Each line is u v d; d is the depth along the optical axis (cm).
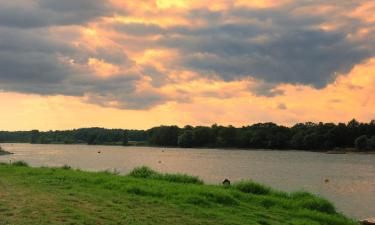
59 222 1138
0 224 1084
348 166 8456
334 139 15925
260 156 12331
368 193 4347
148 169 2488
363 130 15925
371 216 2981
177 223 1286
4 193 1525
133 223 1214
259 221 1458
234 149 17888
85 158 10444
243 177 5966
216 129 19275
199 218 1385
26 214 1201
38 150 15862
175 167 7712
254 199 1873
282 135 17138
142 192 1723
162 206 1504
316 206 1872
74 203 1402
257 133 17775
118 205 1441
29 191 1594
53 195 1527
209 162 9338
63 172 2338
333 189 4684
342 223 1700
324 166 8444
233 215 1498
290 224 1495
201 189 1839
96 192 1675
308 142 16225
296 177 6066
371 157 12125
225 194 1762
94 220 1200
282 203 1847
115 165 7944
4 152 12469
